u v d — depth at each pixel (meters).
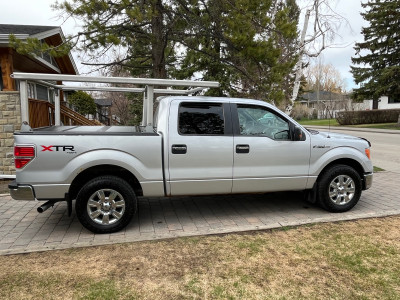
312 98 52.66
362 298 2.66
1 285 2.90
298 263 3.25
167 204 5.39
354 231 4.04
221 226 4.33
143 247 3.67
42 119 8.27
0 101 7.09
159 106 4.51
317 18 8.33
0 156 7.23
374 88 24.95
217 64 12.48
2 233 4.18
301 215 4.74
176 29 7.74
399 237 3.84
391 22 24.20
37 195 3.83
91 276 3.05
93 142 3.91
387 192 5.96
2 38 7.32
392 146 13.53
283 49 8.29
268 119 4.59
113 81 4.27
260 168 4.45
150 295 2.74
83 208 3.99
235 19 7.18
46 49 6.47
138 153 4.04
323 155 4.70
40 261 3.36
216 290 2.80
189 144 4.17
